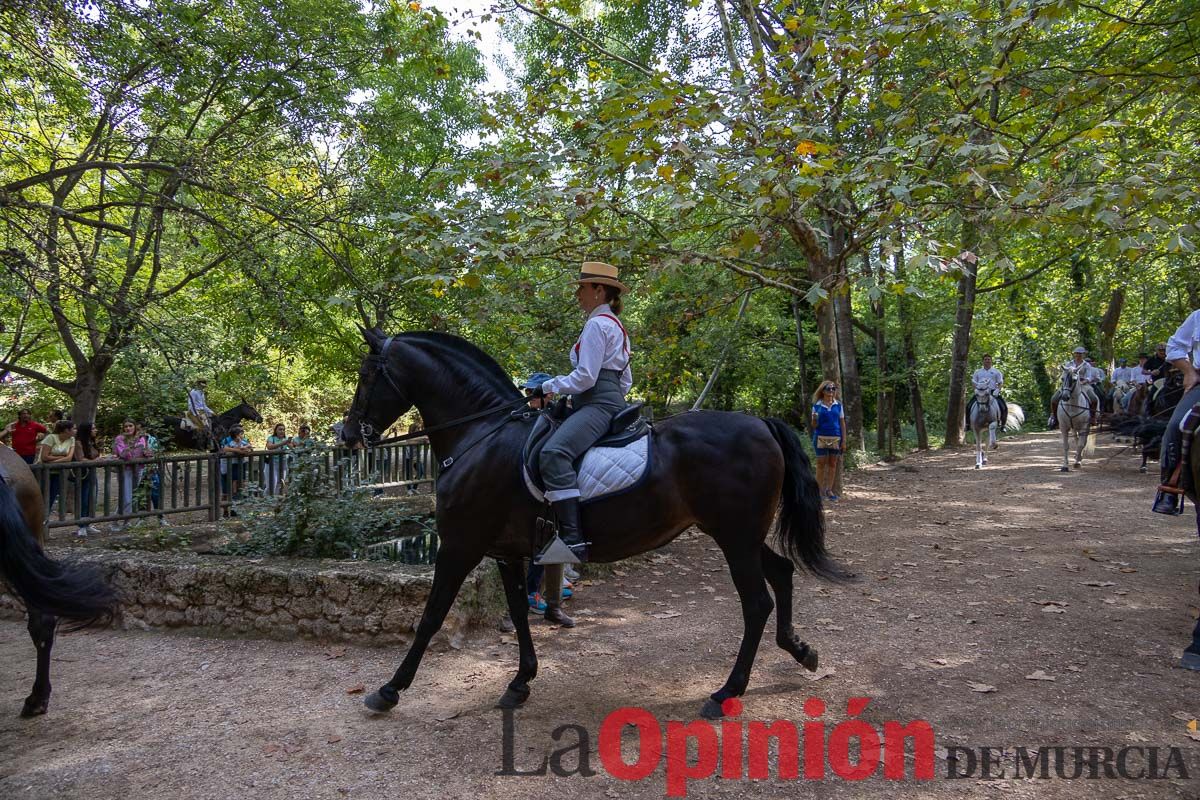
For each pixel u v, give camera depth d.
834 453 11.10
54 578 3.43
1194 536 7.82
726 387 21.06
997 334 25.28
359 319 12.95
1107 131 6.30
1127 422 8.28
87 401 12.70
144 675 4.74
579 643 5.16
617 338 4.04
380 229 10.04
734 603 6.04
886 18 6.84
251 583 5.41
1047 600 5.74
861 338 21.94
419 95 13.78
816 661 4.31
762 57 7.00
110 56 9.41
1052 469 13.91
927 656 4.70
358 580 5.17
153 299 8.71
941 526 8.91
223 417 15.12
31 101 10.43
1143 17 8.82
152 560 5.79
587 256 7.72
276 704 4.22
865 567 7.05
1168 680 4.21
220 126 11.66
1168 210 5.51
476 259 6.40
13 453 4.31
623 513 3.89
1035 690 4.12
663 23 13.52
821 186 5.89
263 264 9.28
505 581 4.28
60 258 7.83
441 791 3.25
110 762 3.56
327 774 3.41
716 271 9.80
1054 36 10.77
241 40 10.89
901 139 7.80
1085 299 21.20
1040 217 5.54
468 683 4.46
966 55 8.77
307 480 6.28
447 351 4.43
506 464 4.05
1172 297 21.42
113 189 12.97
